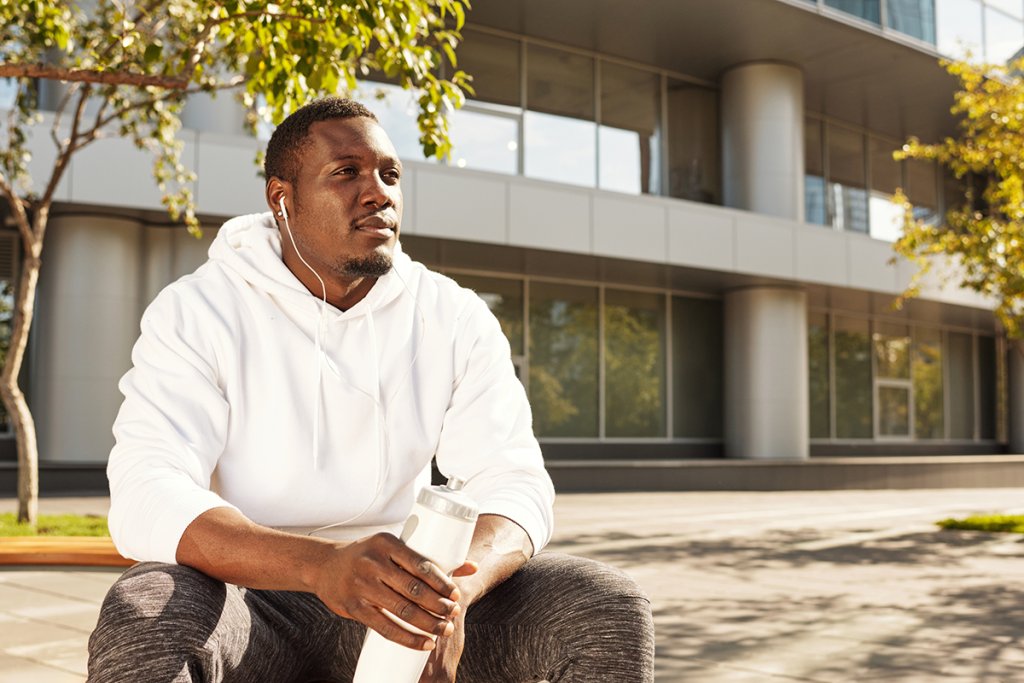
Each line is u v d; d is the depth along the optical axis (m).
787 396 19.27
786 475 18.45
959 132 23.09
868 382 22.84
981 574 7.19
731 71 19.19
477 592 1.46
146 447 1.56
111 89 8.19
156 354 1.66
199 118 13.96
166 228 14.34
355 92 8.52
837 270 19.36
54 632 4.53
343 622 1.61
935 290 21.02
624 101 18.73
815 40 18.06
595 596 1.50
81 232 13.69
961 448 24.86
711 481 17.69
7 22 6.67
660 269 17.75
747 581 6.72
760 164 18.84
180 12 7.05
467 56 17.03
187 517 1.41
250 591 1.58
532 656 1.54
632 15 16.84
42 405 13.82
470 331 1.91
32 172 12.94
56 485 13.46
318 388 1.72
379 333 1.81
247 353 1.72
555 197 16.06
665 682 3.81
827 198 21.92
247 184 13.86
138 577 1.35
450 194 15.19
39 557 6.34
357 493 1.73
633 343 19.19
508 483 1.74
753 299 19.34
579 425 18.36
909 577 6.99
